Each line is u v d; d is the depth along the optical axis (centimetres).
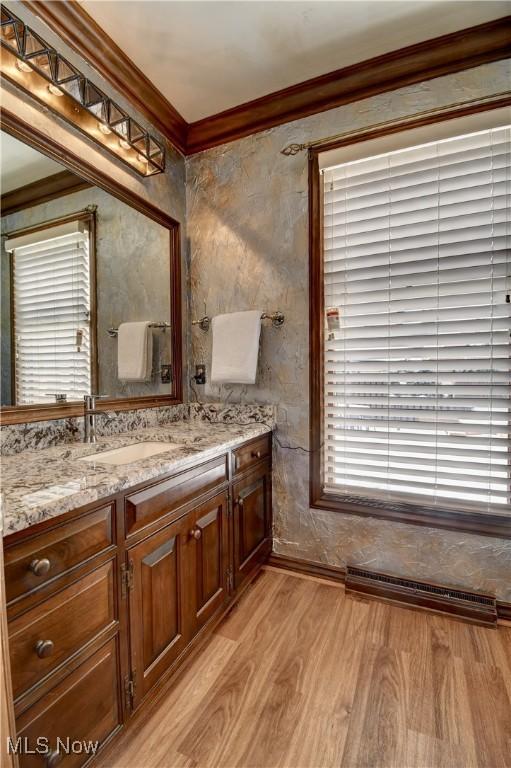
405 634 153
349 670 134
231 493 162
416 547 176
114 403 171
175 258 212
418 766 102
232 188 209
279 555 204
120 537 103
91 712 94
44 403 139
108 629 99
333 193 186
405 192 171
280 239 198
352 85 177
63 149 142
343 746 107
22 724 77
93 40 151
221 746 107
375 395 182
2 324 125
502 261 157
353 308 185
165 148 202
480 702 121
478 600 161
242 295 209
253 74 175
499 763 102
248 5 140
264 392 205
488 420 163
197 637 138
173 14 143
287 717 116
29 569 79
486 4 141
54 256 142
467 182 161
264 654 142
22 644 77
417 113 166
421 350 173
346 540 189
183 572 130
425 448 173
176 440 160
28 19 131
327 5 141
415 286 172
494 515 164
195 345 223
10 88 123
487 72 156
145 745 107
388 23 150
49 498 85
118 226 174
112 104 153
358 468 187
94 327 161
